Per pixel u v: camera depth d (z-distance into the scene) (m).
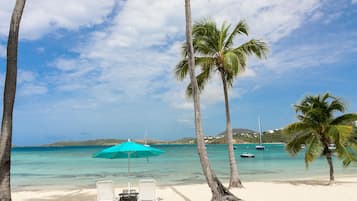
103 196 13.07
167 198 14.84
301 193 15.28
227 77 17.83
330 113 17.75
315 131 17.83
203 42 17.08
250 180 23.22
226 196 11.39
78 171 33.34
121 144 13.51
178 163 43.91
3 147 9.43
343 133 16.23
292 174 27.53
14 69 9.83
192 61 12.18
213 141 196.75
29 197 16.25
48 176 28.95
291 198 13.99
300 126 17.83
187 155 67.31
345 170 30.89
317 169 32.16
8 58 9.80
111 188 13.12
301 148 18.50
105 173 30.83
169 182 23.44
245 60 17.02
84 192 17.95
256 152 82.44
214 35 17.08
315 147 17.73
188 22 12.37
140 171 32.31
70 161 51.59
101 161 50.62
